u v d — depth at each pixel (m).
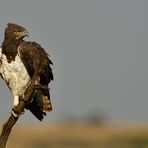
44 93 17.31
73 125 55.84
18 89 17.53
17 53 17.41
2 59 17.53
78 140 50.81
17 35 17.52
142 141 46.62
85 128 54.91
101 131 53.38
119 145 47.25
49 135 51.50
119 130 51.84
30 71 17.45
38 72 17.17
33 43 17.55
